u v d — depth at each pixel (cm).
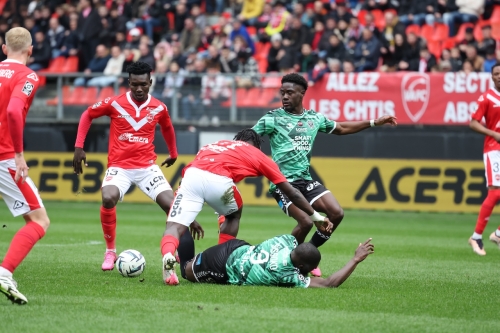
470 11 6072
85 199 5716
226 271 2034
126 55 6047
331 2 6312
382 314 1712
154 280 2153
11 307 1703
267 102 5500
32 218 1808
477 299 1962
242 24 6388
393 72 5409
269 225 4344
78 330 1488
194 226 2350
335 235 3869
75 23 6594
